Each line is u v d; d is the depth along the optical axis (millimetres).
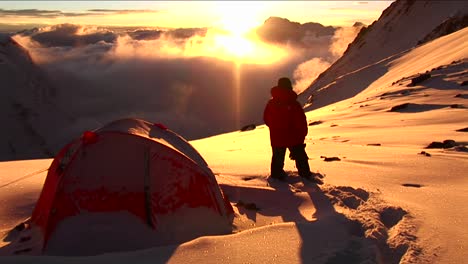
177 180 5586
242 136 19312
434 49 40562
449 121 15266
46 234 5215
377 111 19812
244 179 8062
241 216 6168
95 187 5363
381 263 4105
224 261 4266
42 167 9914
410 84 23703
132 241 5117
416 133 13250
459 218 5109
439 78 23281
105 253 4785
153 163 5547
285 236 4762
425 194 6188
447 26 75312
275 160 7805
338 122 18500
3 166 10320
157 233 5234
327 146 11961
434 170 7793
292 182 7637
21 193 7180
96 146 5539
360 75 48562
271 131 7793
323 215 5766
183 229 5363
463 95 19688
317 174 8000
